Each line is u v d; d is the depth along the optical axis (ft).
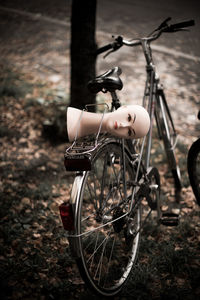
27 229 9.64
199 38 27.68
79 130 6.73
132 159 8.46
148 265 8.46
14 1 37.55
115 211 7.50
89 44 12.94
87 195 10.94
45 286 7.77
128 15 32.73
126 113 6.82
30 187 11.66
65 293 7.67
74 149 6.28
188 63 23.40
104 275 8.28
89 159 6.07
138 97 18.79
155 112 10.46
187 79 21.04
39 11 34.42
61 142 14.61
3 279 7.90
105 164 7.39
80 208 6.49
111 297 7.39
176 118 16.63
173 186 11.75
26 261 8.44
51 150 14.15
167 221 9.36
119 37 9.37
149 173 8.78
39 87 19.51
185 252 8.75
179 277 8.14
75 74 13.39
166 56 24.44
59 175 12.55
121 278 7.87
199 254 8.77
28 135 15.08
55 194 11.26
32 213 10.35
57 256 8.71
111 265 8.55
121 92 19.27
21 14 33.63
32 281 7.97
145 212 10.57
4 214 10.15
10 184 11.73
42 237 9.36
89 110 13.76
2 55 24.73
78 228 6.49
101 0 37.42
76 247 6.52
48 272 8.20
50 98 18.07
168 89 19.70
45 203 10.76
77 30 12.81
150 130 9.34
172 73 21.85
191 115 16.94
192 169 10.03
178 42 26.96
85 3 12.43
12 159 13.38
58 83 20.35
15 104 17.38
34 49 25.85
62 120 14.73
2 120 16.05
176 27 9.23
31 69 22.35
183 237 9.41
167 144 10.87
